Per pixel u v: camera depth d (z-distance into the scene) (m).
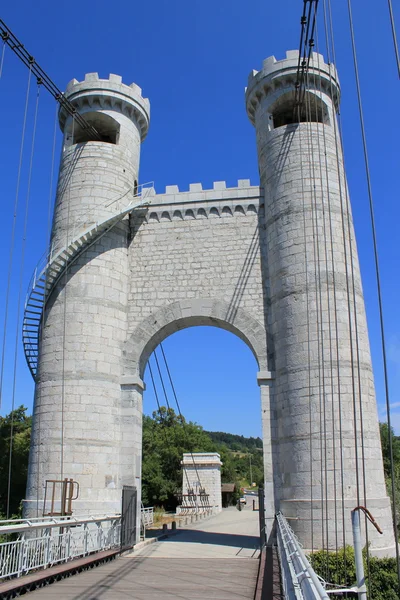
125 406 24.62
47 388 24.00
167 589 12.87
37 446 23.31
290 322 23.42
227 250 26.53
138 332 25.86
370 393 22.47
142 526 25.91
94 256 25.91
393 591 16.53
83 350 24.31
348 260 24.41
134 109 30.23
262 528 21.53
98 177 27.62
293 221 24.88
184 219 27.48
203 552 20.84
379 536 19.77
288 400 22.53
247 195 27.34
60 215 27.36
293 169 25.77
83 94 29.41
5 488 46.69
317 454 21.08
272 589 12.38
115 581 13.88
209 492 59.22
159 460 68.00
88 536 17.77
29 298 25.20
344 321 22.97
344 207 25.52
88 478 22.59
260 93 28.67
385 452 44.81
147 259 27.11
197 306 25.73
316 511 20.33
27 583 12.02
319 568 16.91
